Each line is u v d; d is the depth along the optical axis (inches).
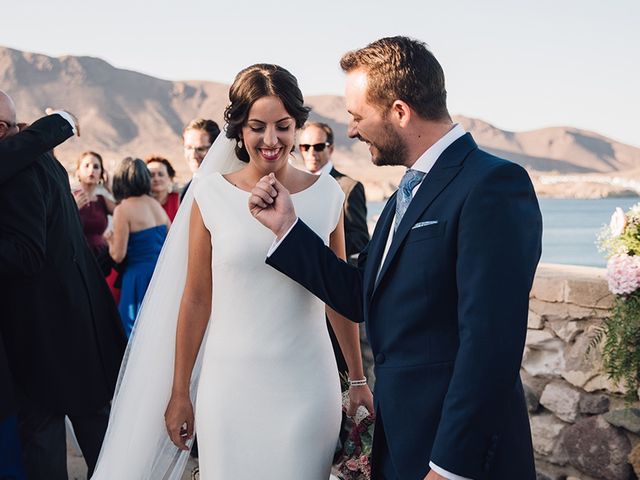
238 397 98.0
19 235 122.0
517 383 79.6
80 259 137.3
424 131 79.3
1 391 124.2
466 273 71.4
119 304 223.3
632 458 133.8
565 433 145.1
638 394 133.9
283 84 97.8
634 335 126.0
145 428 116.4
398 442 78.4
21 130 138.4
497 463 75.4
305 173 108.3
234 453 97.5
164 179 253.9
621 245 128.6
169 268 114.6
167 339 115.2
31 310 130.0
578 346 142.3
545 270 154.9
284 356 98.5
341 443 141.2
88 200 249.9
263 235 99.4
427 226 76.0
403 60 77.9
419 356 77.2
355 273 92.4
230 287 99.9
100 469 120.3
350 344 111.4
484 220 71.9
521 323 69.8
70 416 136.1
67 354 132.4
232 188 102.7
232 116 99.8
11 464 135.0
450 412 70.1
